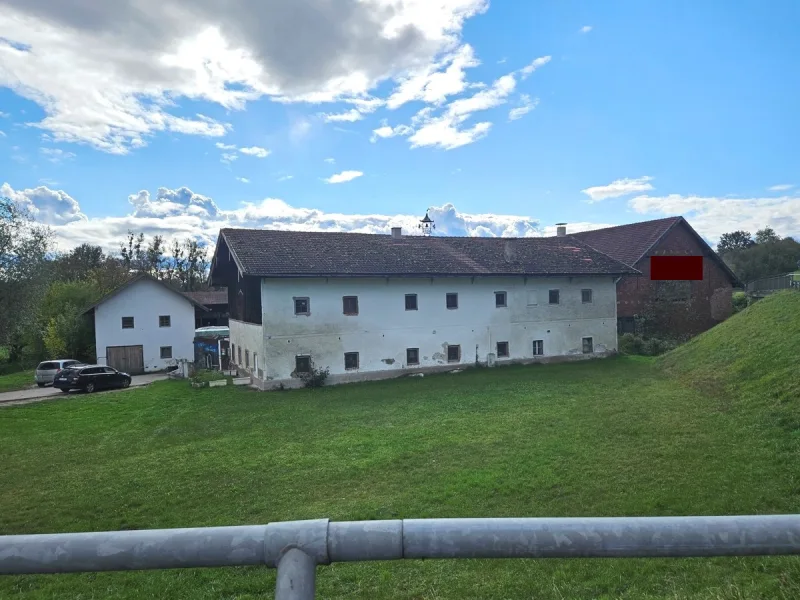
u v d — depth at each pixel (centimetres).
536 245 3609
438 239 3431
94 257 7225
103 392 2697
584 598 593
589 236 4562
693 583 591
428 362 2928
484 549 146
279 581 139
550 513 880
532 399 1973
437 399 2116
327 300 2689
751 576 583
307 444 1507
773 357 1628
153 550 146
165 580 746
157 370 3884
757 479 901
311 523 148
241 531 147
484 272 2998
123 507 1082
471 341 3038
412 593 662
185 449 1527
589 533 148
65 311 4272
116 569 147
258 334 2656
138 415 2061
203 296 5750
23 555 148
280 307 2588
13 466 1418
